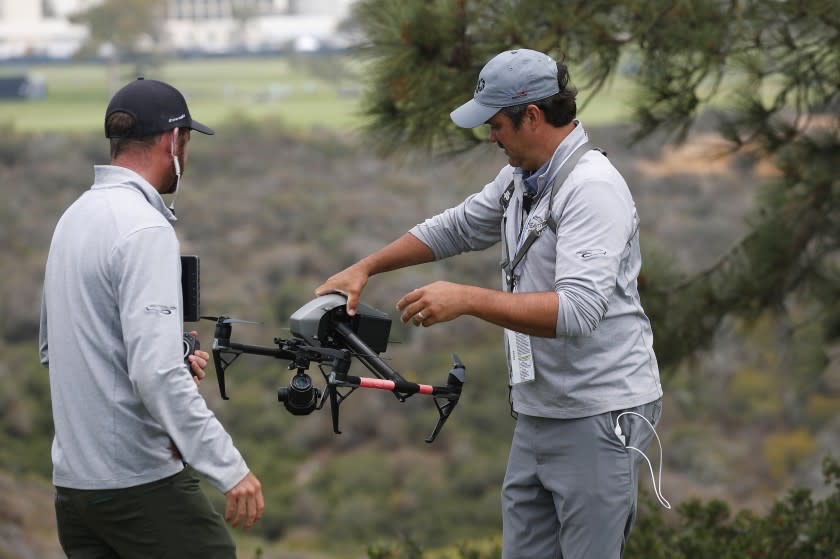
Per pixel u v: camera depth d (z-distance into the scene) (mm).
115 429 5324
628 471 5957
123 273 5195
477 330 106000
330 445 93500
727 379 90125
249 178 162375
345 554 75625
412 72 9516
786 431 83312
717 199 132875
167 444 5453
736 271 12461
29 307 107812
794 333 13672
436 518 81500
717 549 10461
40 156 159500
